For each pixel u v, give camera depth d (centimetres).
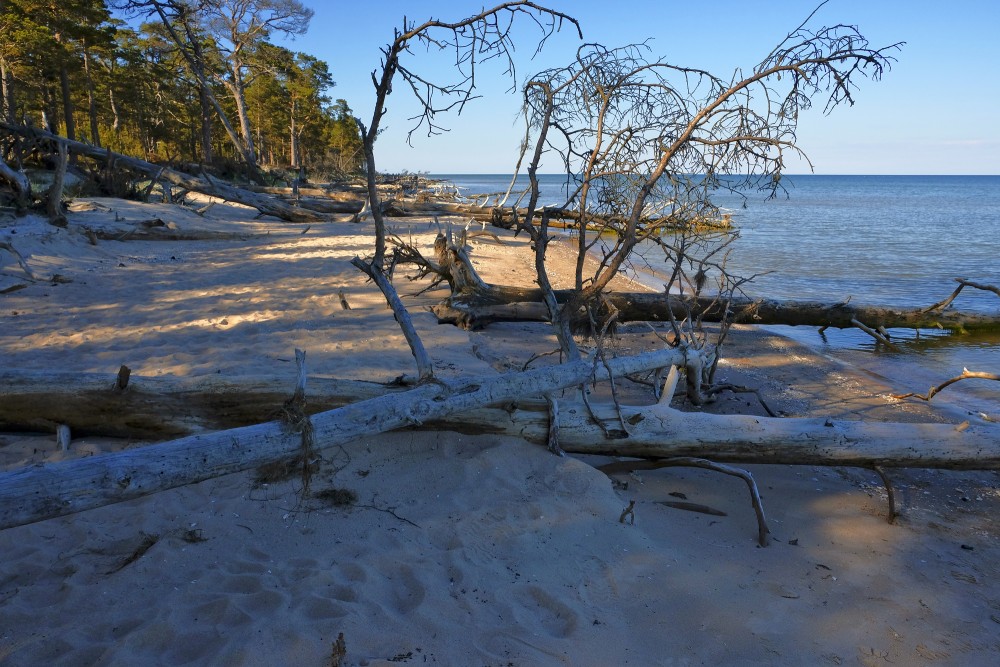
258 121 6800
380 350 725
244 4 4531
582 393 471
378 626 281
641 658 279
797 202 6191
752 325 1088
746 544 387
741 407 659
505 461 440
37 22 3662
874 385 757
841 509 444
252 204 2402
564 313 518
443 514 381
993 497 476
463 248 915
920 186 14762
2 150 1984
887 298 1314
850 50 377
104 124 5859
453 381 433
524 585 321
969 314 995
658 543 376
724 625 304
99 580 316
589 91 462
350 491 404
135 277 1173
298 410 369
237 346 724
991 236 2620
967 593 349
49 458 441
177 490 405
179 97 5466
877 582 353
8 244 1098
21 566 326
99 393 461
